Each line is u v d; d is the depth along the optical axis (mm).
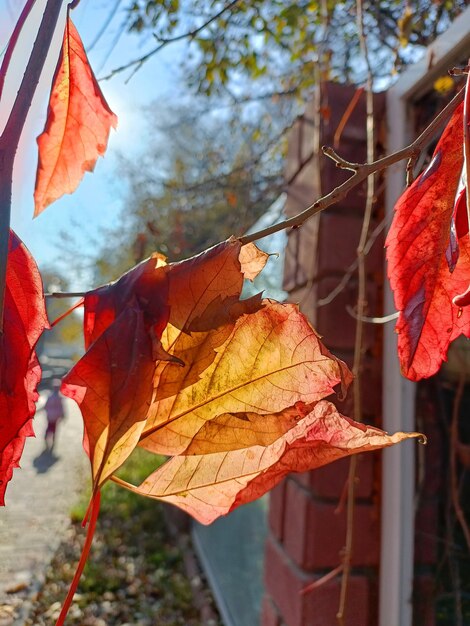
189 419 158
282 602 596
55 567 1731
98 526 2109
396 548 509
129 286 149
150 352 136
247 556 1164
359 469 549
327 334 573
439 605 485
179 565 1817
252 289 671
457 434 495
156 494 166
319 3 857
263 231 162
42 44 154
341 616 459
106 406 129
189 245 1682
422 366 192
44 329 161
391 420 541
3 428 153
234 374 158
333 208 604
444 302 191
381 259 589
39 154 199
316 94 629
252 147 1591
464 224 168
